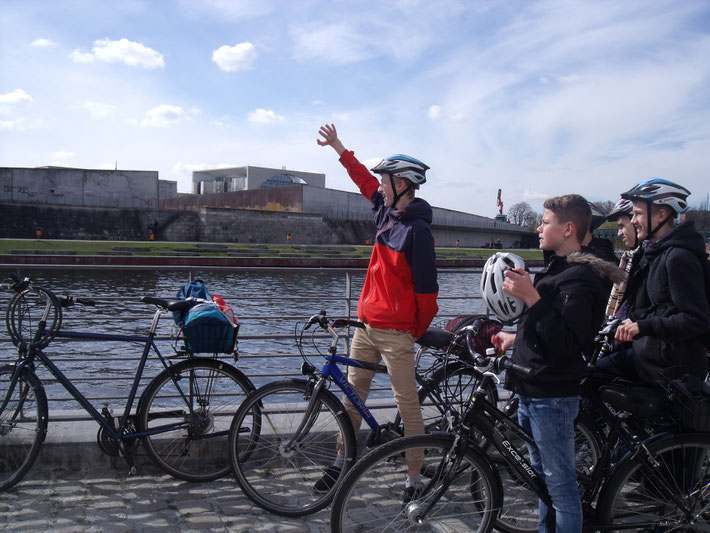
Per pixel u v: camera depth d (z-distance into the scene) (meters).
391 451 2.68
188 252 38.78
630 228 4.14
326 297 4.93
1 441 3.44
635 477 2.91
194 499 3.46
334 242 68.62
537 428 2.63
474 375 3.60
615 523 2.89
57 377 3.52
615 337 2.97
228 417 3.84
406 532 2.86
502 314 2.70
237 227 59.47
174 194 80.56
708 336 3.15
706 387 2.72
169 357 3.76
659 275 2.96
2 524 3.06
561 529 2.63
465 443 2.73
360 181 3.98
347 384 3.47
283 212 62.94
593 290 2.48
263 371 9.77
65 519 3.14
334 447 3.58
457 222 90.19
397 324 3.28
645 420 3.00
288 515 3.32
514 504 3.14
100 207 53.44
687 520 2.89
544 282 2.59
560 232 2.63
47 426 3.58
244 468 3.71
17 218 49.28
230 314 3.68
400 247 3.22
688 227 2.96
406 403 3.34
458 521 3.02
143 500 3.41
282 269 4.89
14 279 3.51
